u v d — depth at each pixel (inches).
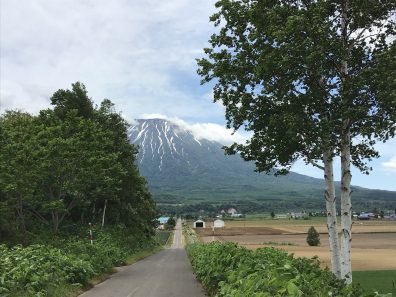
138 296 579.8
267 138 539.5
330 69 469.7
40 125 1213.7
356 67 502.6
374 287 779.4
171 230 6604.3
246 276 377.7
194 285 705.6
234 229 5393.7
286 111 483.5
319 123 453.7
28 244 1038.4
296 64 446.9
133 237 1815.9
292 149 531.5
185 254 1995.6
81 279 666.2
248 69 544.7
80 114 1587.1
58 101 1584.6
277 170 584.7
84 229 1398.9
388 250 2159.2
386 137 457.1
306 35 447.8
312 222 7352.4
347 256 484.4
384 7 476.7
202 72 588.4
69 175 1077.1
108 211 1727.4
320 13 446.6
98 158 1139.3
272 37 475.2
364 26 493.7
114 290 646.5
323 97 473.4
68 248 923.4
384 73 423.5
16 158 983.0
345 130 476.1
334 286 368.5
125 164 1697.8
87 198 1288.1
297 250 2235.5
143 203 2190.0
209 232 4832.7
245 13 537.0
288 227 5743.1
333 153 494.0
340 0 480.7
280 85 472.1
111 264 979.3
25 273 519.2
